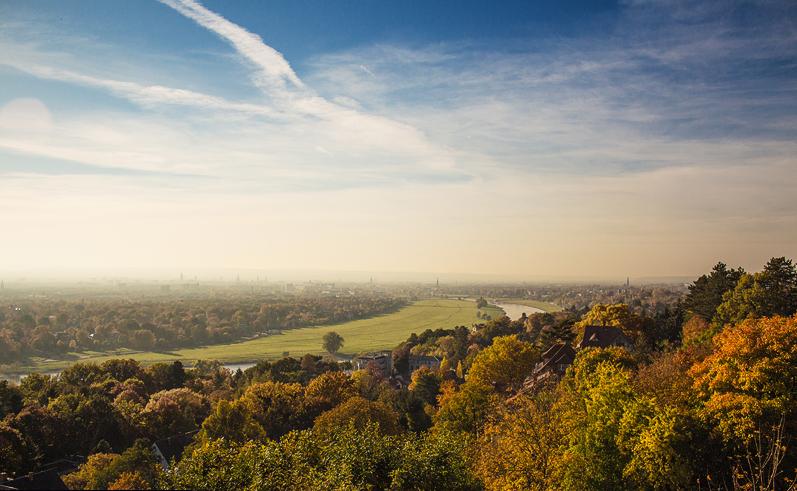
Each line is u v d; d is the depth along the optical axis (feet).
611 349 227.61
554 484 138.62
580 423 147.74
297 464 131.13
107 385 349.61
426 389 377.09
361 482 129.49
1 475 130.31
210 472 122.21
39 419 243.81
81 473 173.47
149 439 267.39
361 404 257.34
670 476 119.44
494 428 177.47
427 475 134.82
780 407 126.62
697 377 156.66
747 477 116.67
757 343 144.46
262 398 314.96
